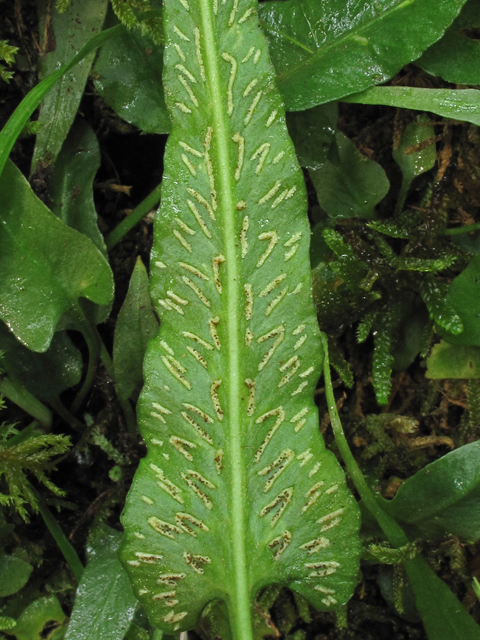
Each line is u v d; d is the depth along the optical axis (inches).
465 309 4.6
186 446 4.1
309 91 4.5
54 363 4.8
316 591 4.1
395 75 4.5
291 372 4.1
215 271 4.1
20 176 4.3
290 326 4.1
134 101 4.6
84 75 4.6
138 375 4.7
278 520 4.1
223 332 4.1
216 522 4.1
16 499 4.5
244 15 4.1
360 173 4.8
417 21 4.4
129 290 4.6
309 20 4.5
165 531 4.1
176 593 4.1
